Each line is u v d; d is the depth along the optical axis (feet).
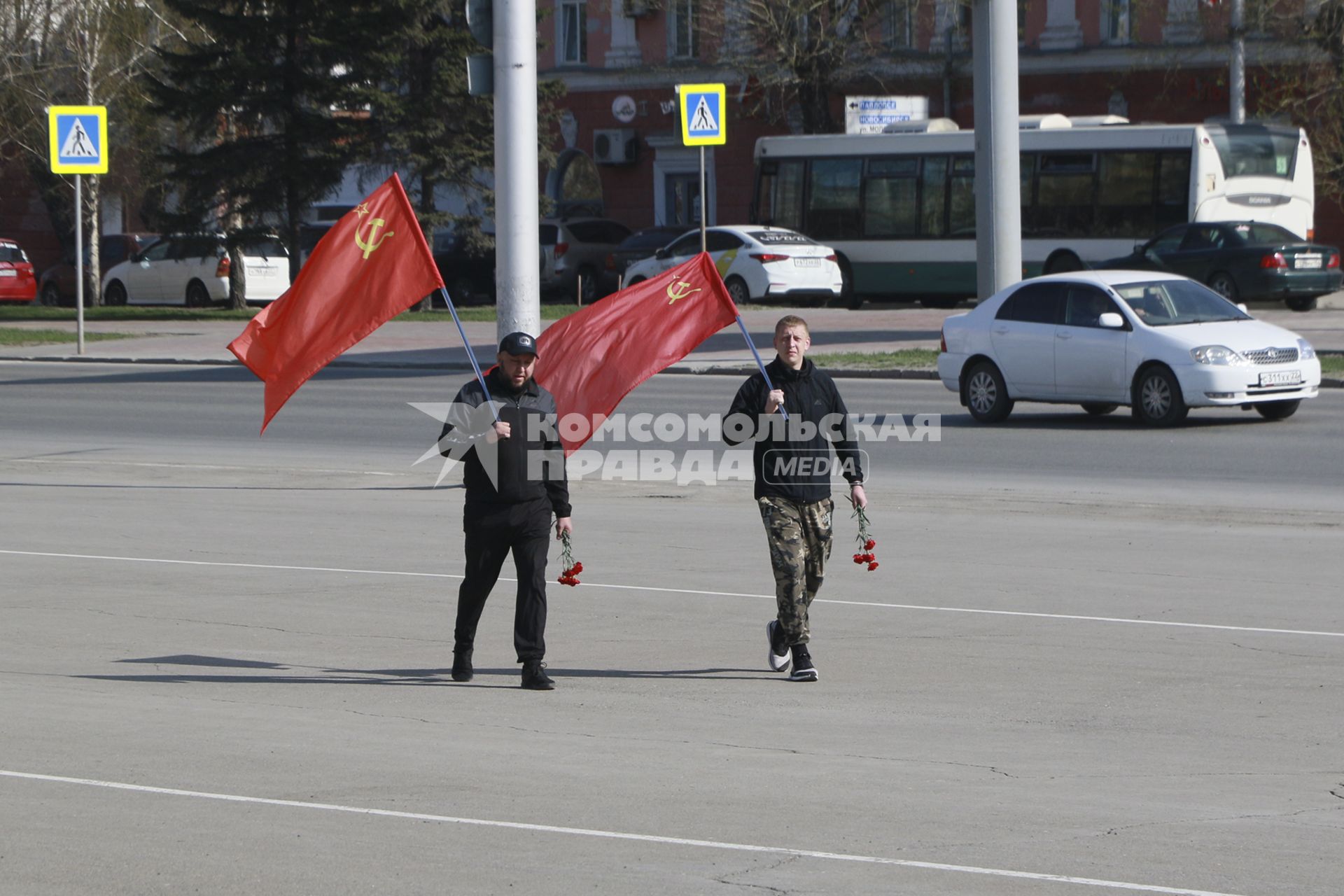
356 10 313.32
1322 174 321.11
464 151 318.45
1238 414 161.07
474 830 45.42
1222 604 79.82
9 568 92.38
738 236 298.56
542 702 62.90
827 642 73.10
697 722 59.52
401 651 72.74
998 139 191.01
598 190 429.79
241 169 318.86
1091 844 43.88
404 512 113.80
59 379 221.25
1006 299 162.40
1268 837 44.55
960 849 43.45
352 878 41.11
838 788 50.01
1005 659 69.21
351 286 73.26
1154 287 157.48
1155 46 358.84
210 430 164.04
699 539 101.71
